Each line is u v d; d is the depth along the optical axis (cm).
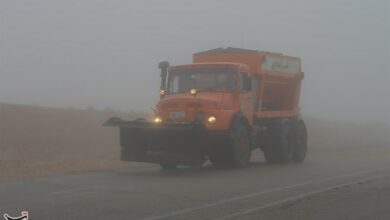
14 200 1322
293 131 2444
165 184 1595
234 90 2072
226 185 1585
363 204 1319
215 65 2098
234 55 2323
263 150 2383
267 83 2355
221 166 2106
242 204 1297
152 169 2055
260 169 2064
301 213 1211
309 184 1633
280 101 2520
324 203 1325
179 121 1969
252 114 2202
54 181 1650
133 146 1950
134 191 1458
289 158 2400
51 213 1176
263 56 2305
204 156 1930
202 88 2092
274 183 1642
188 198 1362
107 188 1507
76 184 1584
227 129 2000
